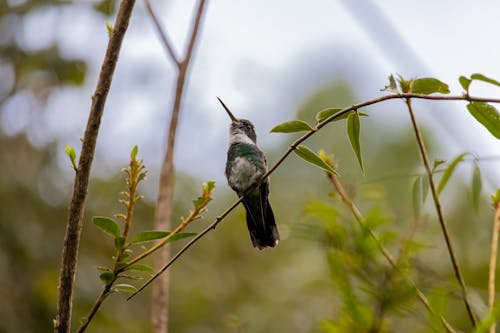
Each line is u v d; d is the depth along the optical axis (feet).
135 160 14.39
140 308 40.01
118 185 40.52
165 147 23.31
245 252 43.88
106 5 33.04
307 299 39.06
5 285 37.96
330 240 19.11
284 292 40.47
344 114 16.58
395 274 17.97
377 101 16.24
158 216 22.20
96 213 40.19
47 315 38.11
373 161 45.32
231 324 25.68
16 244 38.86
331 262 18.93
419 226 20.04
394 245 19.83
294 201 45.01
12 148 40.06
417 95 16.10
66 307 14.26
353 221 20.01
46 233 40.34
